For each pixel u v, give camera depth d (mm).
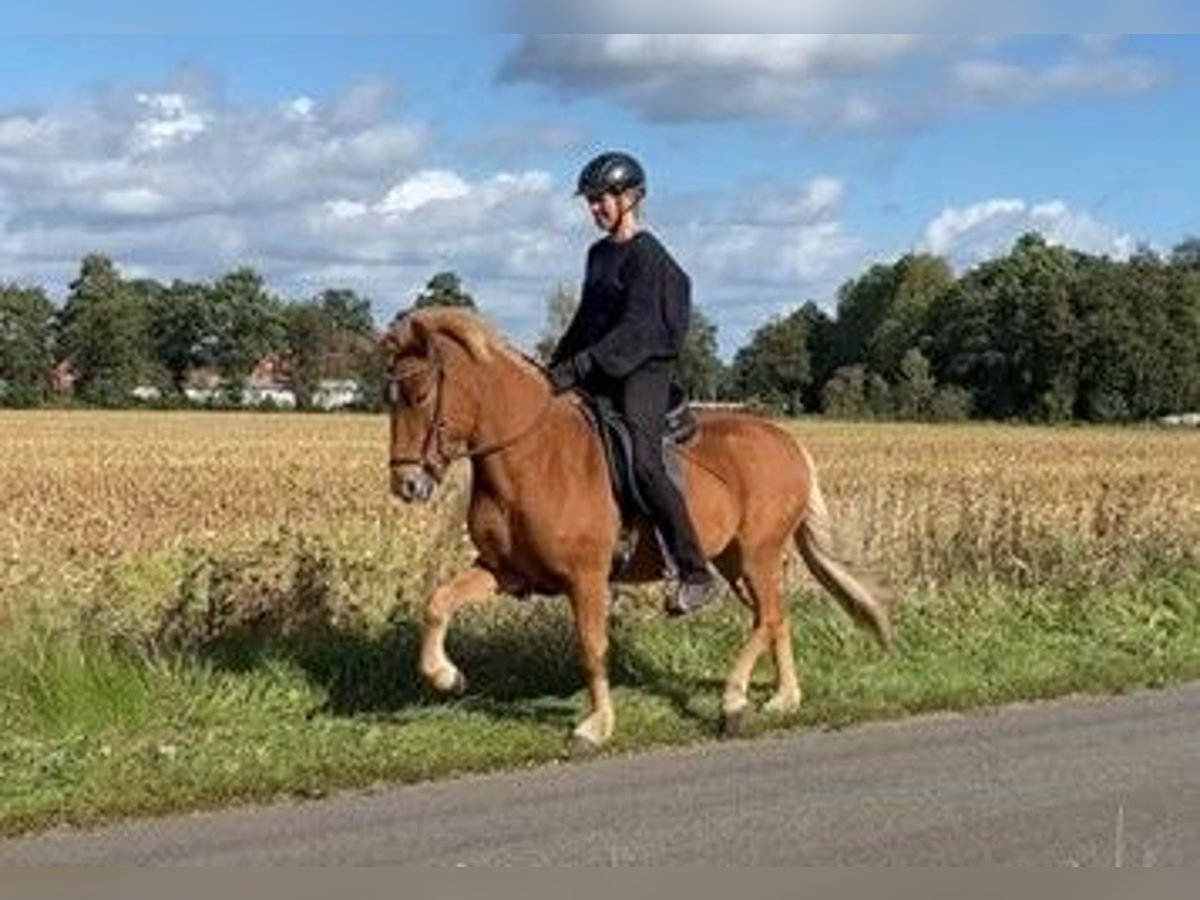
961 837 7562
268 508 22906
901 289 120938
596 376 9750
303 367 118125
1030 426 87875
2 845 7402
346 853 7266
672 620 12578
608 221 9742
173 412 91812
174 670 10586
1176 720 10445
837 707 10594
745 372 117312
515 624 11664
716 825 7781
